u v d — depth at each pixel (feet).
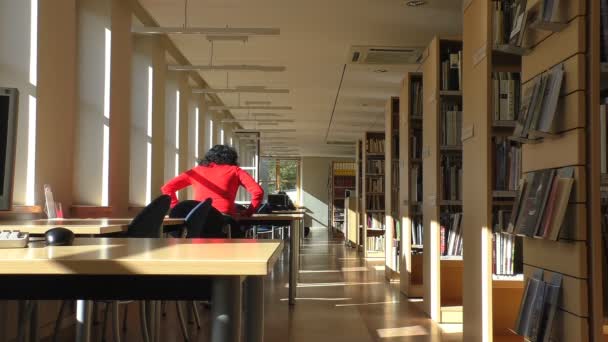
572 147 9.00
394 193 25.45
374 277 25.54
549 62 9.83
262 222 18.75
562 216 8.76
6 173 6.15
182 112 31.48
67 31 16.74
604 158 8.88
